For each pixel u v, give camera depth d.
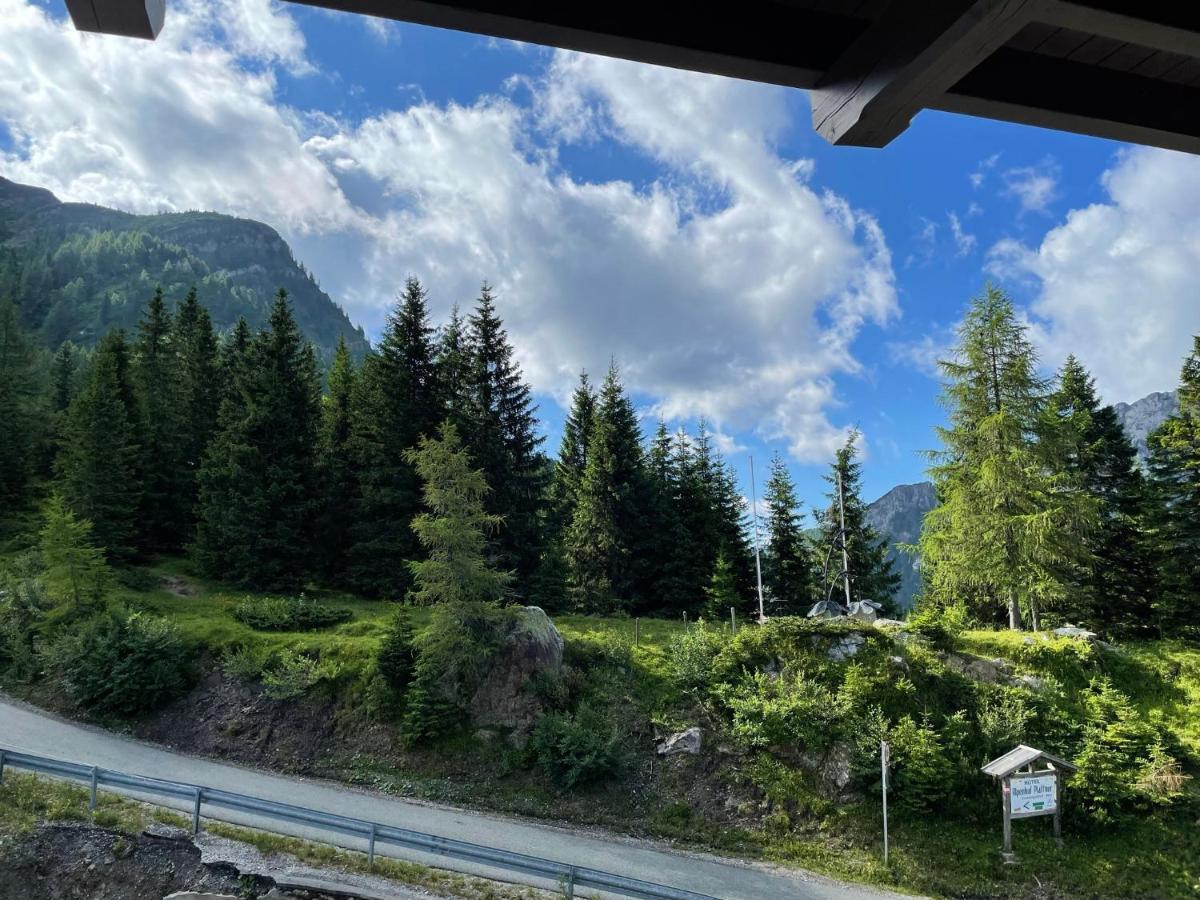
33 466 45.00
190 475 42.16
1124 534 37.06
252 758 21.86
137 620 25.72
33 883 13.49
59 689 24.58
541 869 13.52
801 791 21.02
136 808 16.06
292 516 36.16
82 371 63.56
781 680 23.92
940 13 2.69
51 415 49.75
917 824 20.05
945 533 31.19
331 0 2.83
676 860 18.30
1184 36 2.78
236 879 13.63
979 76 3.45
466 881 14.64
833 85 3.36
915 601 40.41
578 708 23.42
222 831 15.34
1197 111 3.89
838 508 48.81
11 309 63.53
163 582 33.84
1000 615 37.28
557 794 21.09
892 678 23.66
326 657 25.09
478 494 25.67
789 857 19.09
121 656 24.41
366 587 35.59
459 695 23.41
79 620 26.81
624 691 24.69
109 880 13.66
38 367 68.06
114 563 35.22
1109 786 20.06
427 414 38.81
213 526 35.78
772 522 48.78
